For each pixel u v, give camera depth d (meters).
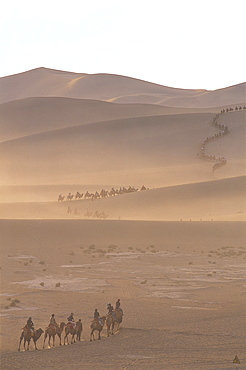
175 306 32.59
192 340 22.64
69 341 25.11
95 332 26.89
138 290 37.50
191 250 56.72
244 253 55.56
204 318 28.72
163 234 62.59
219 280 41.69
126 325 27.62
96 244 58.16
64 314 30.05
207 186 94.38
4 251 52.44
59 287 37.84
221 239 61.88
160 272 44.72
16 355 20.59
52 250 53.88
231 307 31.92
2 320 28.22
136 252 54.66
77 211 86.00
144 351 20.62
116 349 21.38
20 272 43.00
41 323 27.81
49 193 103.50
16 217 81.38
